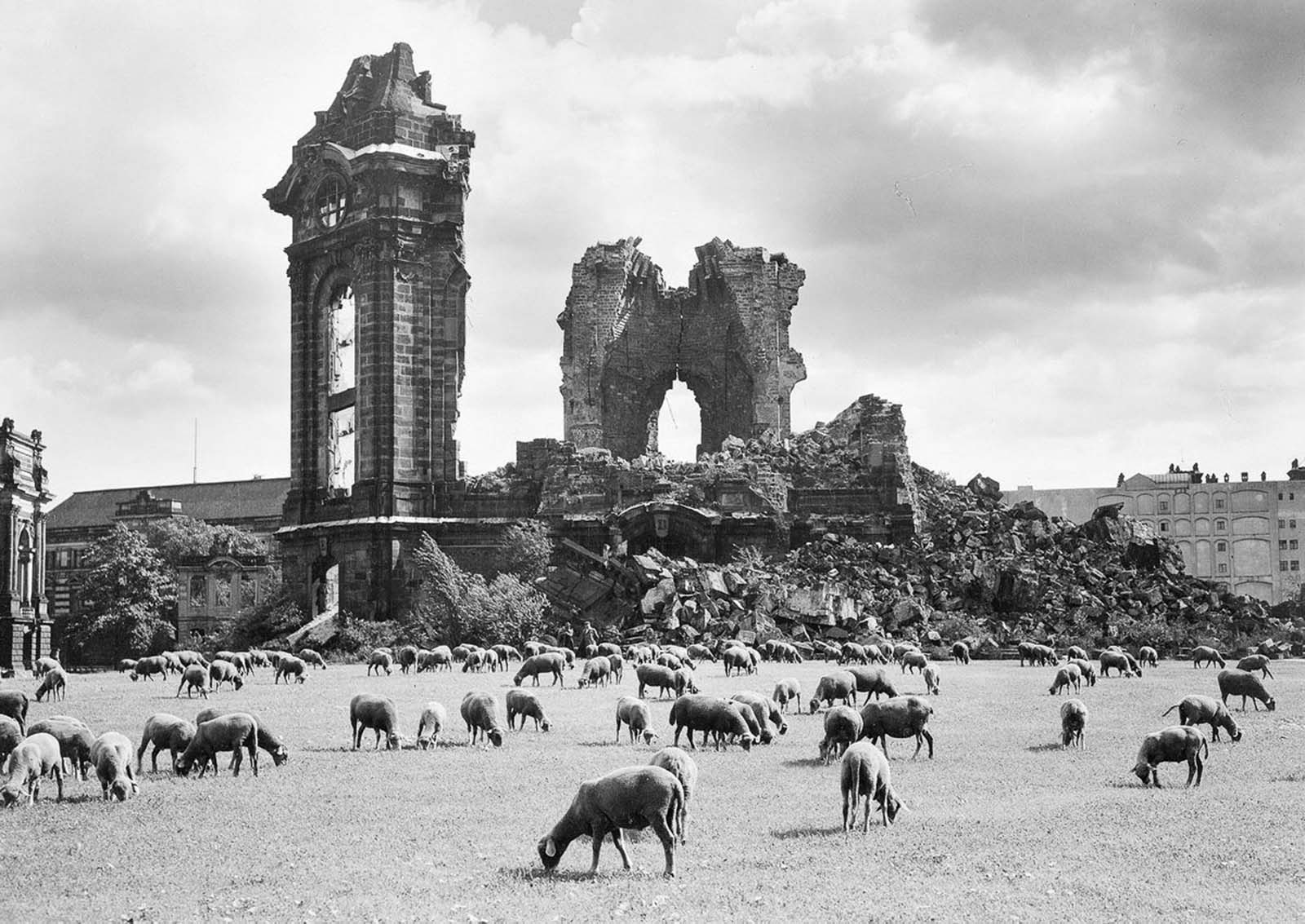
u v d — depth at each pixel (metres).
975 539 109.44
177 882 23.16
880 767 26.23
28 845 26.00
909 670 71.88
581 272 135.88
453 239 120.25
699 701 37.41
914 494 119.94
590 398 134.75
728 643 86.31
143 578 153.00
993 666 79.19
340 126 124.69
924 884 21.80
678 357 142.75
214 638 125.38
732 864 23.41
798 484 118.44
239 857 24.91
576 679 67.38
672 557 113.69
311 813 28.94
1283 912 19.98
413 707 52.06
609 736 41.53
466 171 121.56
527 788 31.80
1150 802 28.55
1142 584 107.56
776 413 135.38
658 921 19.83
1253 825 26.02
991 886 21.61
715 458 118.94
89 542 199.25
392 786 32.22
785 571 102.69
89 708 53.53
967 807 28.62
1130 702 52.00
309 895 22.03
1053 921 19.62
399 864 24.11
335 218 123.50
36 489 124.44
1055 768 34.09
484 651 79.06
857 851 24.20
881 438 118.62
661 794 22.50
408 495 117.50
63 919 20.84
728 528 112.00
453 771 34.53
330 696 58.72
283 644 109.00
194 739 34.09
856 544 108.81
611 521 110.81
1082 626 97.88
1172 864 22.98
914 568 105.25
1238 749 37.31
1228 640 98.25
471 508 118.56
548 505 114.25
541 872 23.03
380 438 117.06
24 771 29.84
